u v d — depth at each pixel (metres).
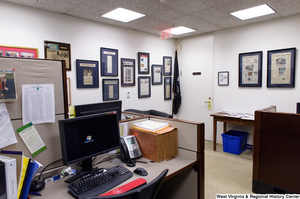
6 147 1.20
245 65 3.76
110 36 3.58
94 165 1.66
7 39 2.47
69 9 2.78
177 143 1.92
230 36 3.94
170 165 1.66
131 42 3.94
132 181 1.35
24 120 1.26
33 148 1.31
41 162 1.36
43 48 2.78
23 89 1.25
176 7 2.80
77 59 3.14
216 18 3.32
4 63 1.17
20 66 1.23
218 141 4.30
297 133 2.04
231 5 2.75
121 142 1.74
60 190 1.27
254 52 3.62
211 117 4.39
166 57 4.69
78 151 1.38
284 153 2.13
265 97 3.56
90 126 1.47
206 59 4.37
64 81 1.44
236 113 3.80
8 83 1.18
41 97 1.33
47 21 2.81
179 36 4.63
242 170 2.98
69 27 3.04
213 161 3.32
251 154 3.62
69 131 1.34
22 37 2.59
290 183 2.11
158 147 1.71
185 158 1.82
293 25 3.20
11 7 2.49
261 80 3.58
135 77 4.06
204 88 4.46
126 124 1.95
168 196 2.05
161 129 1.84
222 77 4.12
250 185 2.54
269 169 2.24
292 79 3.23
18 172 1.08
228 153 3.69
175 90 4.85
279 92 3.40
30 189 1.23
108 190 1.26
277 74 3.39
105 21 3.38
